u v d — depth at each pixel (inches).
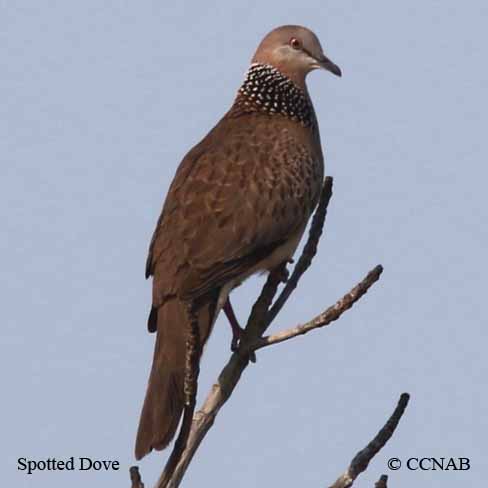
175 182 462.6
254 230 448.1
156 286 431.8
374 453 336.5
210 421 374.0
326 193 410.3
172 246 438.0
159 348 417.7
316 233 409.4
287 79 507.8
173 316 423.2
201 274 432.1
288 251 470.0
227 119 502.6
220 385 379.6
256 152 468.8
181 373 404.5
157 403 392.8
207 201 447.8
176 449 332.8
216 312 440.1
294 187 465.1
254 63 512.7
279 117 498.3
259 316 394.6
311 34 513.7
